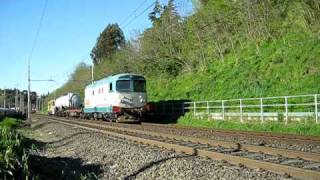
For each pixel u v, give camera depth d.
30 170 15.15
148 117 43.78
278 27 41.94
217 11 51.75
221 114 34.81
